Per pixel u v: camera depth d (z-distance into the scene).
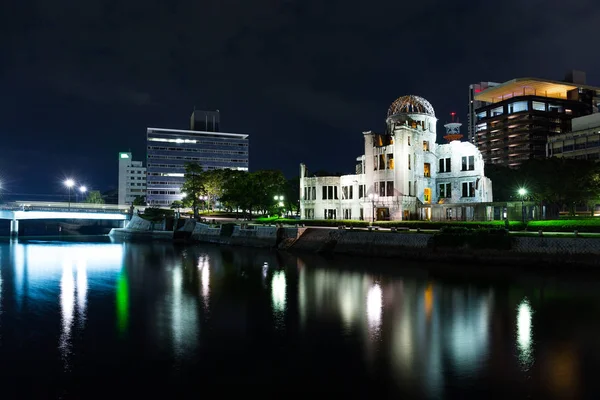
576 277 44.28
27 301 38.22
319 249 72.75
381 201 85.88
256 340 26.59
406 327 28.92
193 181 134.62
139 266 61.97
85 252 84.56
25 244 106.81
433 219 82.31
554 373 21.12
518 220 69.50
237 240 92.44
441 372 21.41
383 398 18.81
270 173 115.31
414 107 95.19
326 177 97.81
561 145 147.88
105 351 24.86
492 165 120.44
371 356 23.64
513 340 25.97
